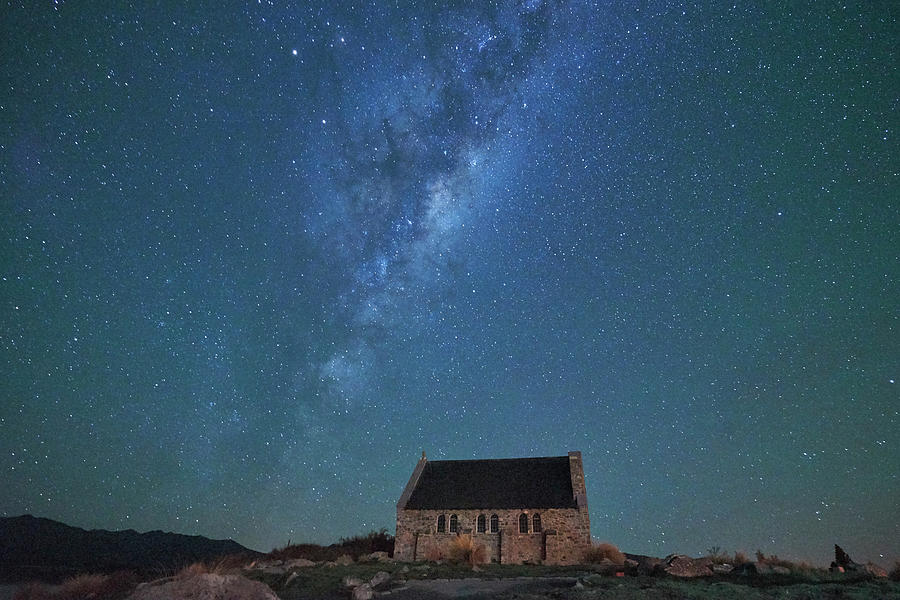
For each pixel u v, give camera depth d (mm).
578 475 43250
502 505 41719
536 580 26047
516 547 39719
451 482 46188
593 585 21812
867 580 22375
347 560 38312
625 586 20578
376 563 36156
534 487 43531
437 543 41094
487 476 46281
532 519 40656
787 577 23781
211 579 16844
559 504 40875
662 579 23984
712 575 25094
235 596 16422
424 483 46656
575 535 39438
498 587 24125
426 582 26312
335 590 24109
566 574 28516
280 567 32562
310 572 29234
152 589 16297
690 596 18359
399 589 24406
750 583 22891
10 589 24938
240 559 37562
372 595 22703
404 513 42844
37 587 24812
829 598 17766
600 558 37531
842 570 26156
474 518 41531
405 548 41531
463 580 27000
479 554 38719
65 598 22359
